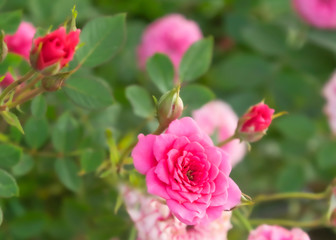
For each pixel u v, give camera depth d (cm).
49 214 51
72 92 37
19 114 43
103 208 46
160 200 38
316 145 58
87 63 37
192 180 33
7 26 38
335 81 55
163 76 42
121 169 38
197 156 33
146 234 39
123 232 45
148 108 44
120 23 37
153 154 33
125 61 60
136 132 47
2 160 38
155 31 56
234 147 52
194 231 39
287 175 56
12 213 48
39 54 31
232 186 34
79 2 53
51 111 45
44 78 33
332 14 59
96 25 37
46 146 46
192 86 42
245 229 43
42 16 52
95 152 41
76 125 44
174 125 34
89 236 44
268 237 40
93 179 47
